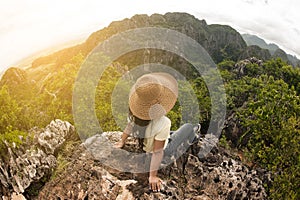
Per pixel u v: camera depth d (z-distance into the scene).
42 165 9.78
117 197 7.38
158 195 7.35
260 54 100.00
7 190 10.12
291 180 18.22
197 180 8.84
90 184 8.10
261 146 24.91
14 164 10.20
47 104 31.72
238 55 99.94
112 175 7.96
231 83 44.50
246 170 10.02
